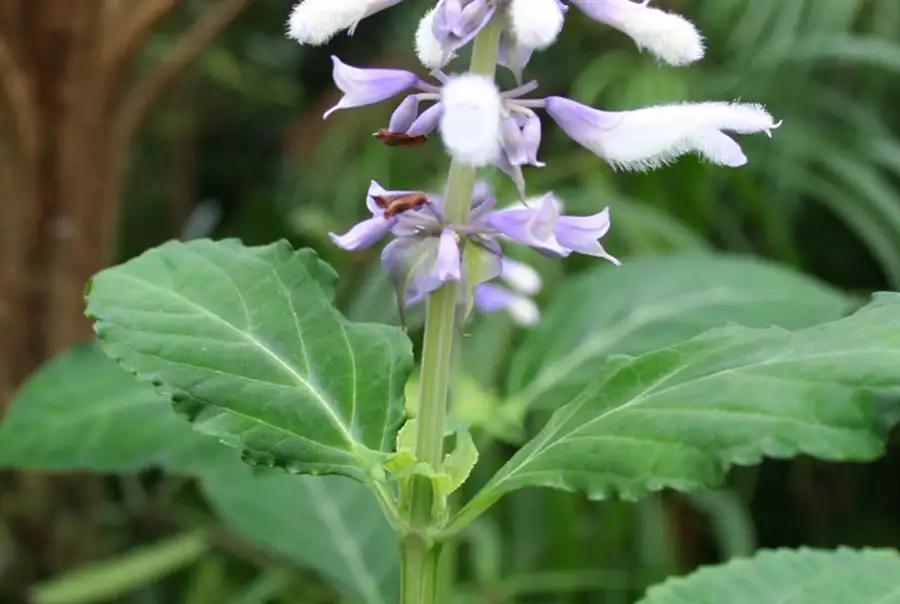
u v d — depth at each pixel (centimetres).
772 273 50
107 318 34
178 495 65
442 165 73
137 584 53
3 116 48
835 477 72
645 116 32
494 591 52
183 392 33
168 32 79
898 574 37
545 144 77
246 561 63
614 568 58
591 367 47
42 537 53
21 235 50
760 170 71
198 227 91
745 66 70
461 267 32
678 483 31
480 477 57
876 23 71
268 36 95
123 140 52
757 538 73
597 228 32
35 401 42
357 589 44
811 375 31
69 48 47
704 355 32
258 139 97
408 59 80
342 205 74
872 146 68
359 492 46
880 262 70
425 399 33
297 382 34
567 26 78
